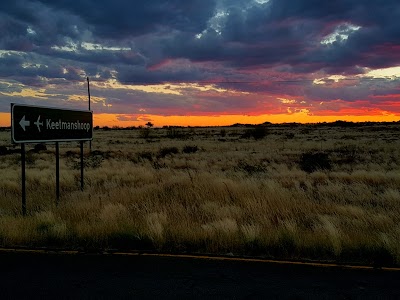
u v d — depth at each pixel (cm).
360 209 791
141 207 852
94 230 622
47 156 2800
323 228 630
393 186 1185
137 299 390
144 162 2253
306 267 484
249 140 5247
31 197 990
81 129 1085
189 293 405
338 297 395
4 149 3173
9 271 468
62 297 393
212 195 961
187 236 595
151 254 538
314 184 1284
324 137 5956
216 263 498
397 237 568
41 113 865
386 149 3100
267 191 983
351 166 1900
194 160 2323
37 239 598
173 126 16262
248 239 571
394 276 454
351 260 514
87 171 1683
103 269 476
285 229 614
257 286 423
